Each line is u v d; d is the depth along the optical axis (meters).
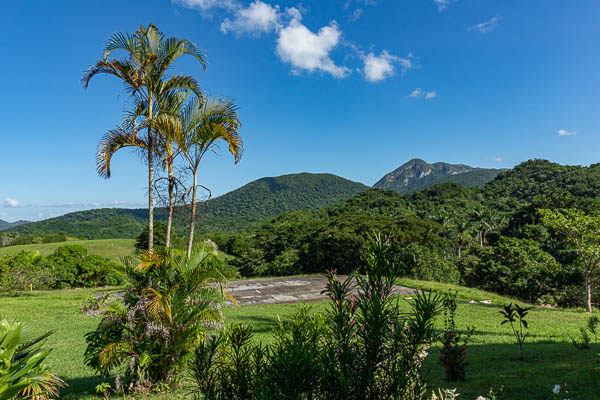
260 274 55.84
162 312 6.29
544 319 15.73
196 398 3.04
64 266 35.34
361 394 2.18
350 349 2.29
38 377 4.16
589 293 20.14
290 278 32.56
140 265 6.45
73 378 8.31
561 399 4.84
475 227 60.66
